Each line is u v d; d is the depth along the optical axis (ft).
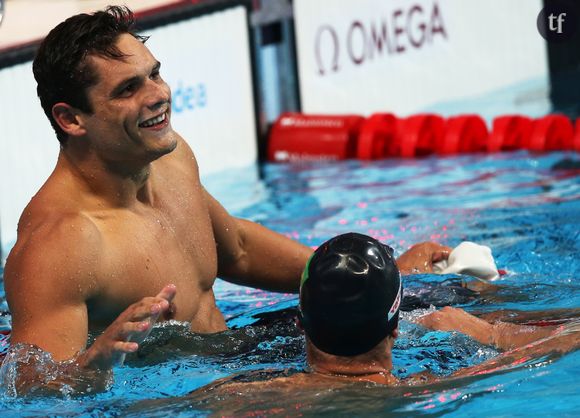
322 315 26.37
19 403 27.25
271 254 38.14
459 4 93.56
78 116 30.27
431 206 55.21
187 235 33.58
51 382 27.20
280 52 82.43
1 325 37.99
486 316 34.09
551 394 26.05
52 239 28.99
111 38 30.27
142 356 31.19
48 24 66.54
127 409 26.61
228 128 74.95
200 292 33.78
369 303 26.12
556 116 72.74
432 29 91.76
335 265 26.45
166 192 33.63
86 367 26.94
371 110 87.45
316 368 27.40
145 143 30.45
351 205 57.52
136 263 30.86
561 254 42.98
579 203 52.54
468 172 64.85
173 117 69.87
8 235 59.21
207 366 30.50
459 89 93.97
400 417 24.82
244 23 76.02
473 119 74.69
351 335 26.40
